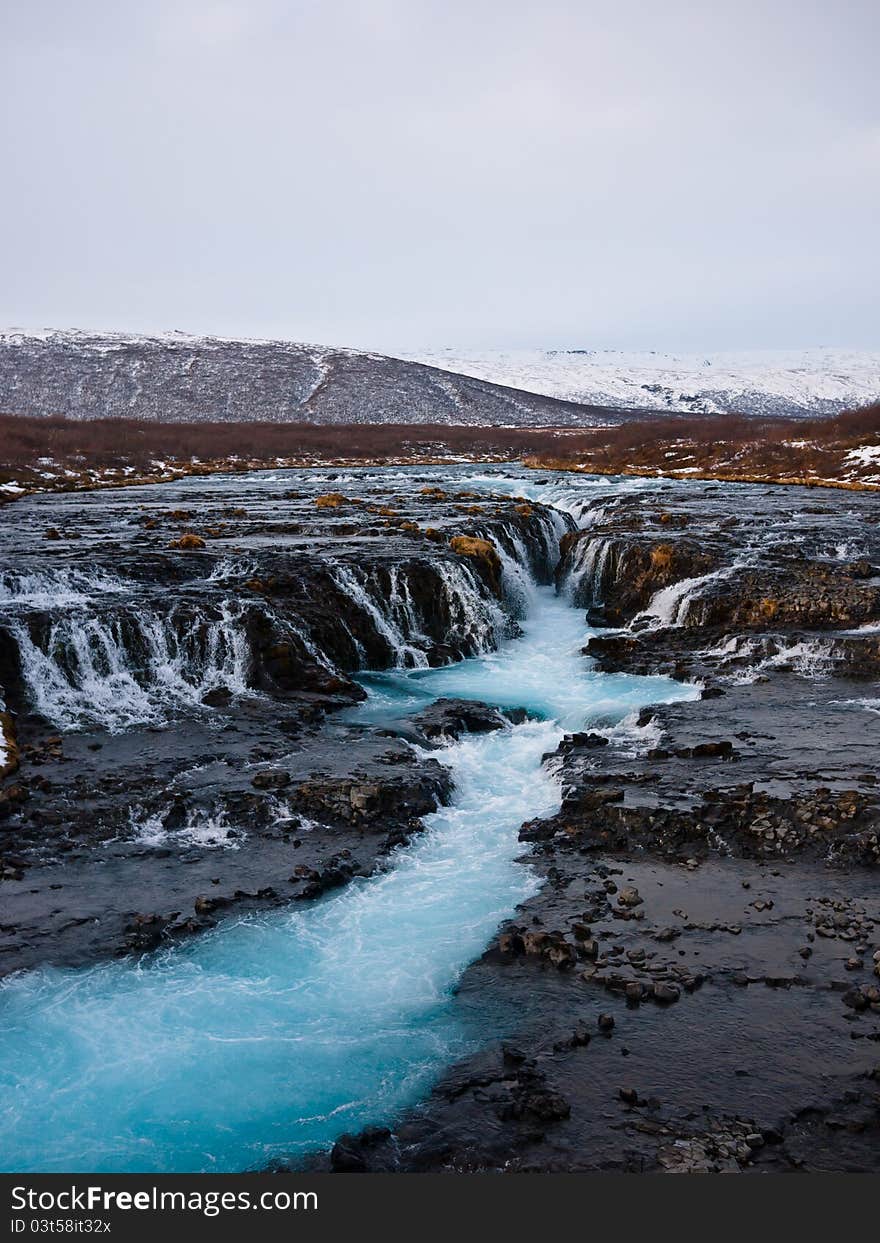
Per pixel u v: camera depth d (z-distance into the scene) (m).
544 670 19.80
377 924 10.05
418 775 13.41
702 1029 8.15
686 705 16.47
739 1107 7.23
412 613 21.58
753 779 12.90
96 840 11.77
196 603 18.72
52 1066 7.96
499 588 23.61
